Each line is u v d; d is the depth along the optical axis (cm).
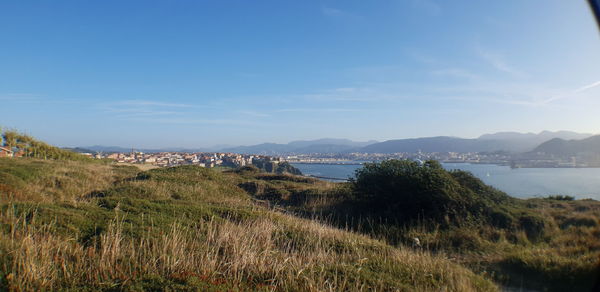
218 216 902
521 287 644
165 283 477
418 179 1204
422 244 952
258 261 596
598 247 782
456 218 1078
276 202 1593
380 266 658
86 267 515
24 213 650
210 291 466
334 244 784
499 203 1284
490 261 798
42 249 518
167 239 635
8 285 436
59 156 2455
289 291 516
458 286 582
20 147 2248
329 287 518
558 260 712
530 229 1045
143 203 941
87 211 788
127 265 529
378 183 1287
